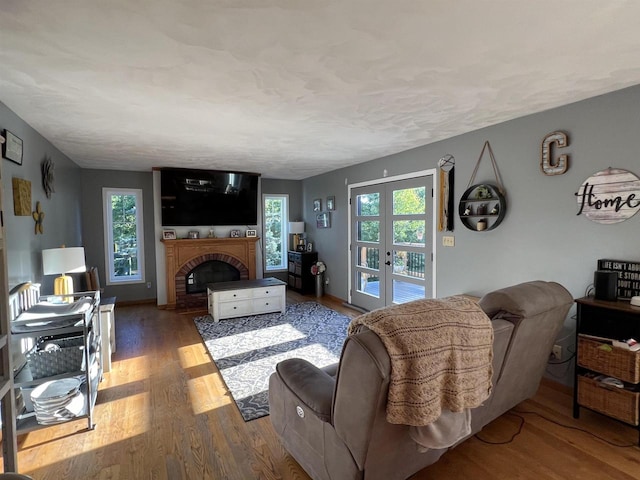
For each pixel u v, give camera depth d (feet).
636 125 7.82
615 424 7.74
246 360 11.48
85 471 6.40
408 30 5.47
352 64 6.64
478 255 11.60
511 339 6.15
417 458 5.56
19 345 8.37
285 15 5.01
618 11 4.98
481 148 11.31
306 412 5.67
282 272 24.11
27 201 9.46
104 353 10.57
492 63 6.66
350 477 4.88
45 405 7.31
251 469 6.44
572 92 8.22
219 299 16.15
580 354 7.75
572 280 9.07
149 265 19.98
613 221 8.23
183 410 8.48
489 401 6.61
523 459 6.64
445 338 4.65
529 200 10.01
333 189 20.11
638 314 6.76
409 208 14.64
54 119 9.69
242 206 20.71
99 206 18.65
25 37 5.48
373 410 4.32
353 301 18.66
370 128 11.12
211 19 5.08
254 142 12.85
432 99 8.58
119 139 12.10
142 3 4.65
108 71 6.77
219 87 7.63
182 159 16.14
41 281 10.75
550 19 5.19
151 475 6.29
